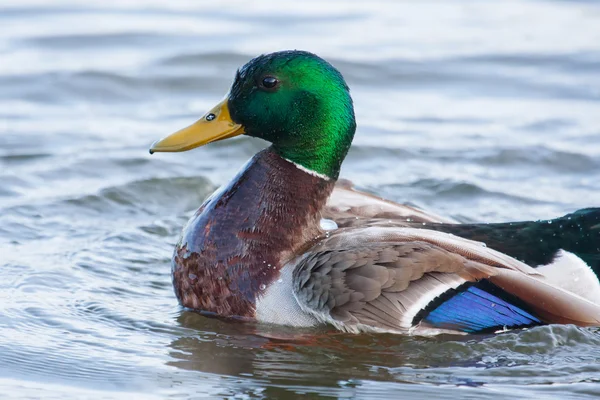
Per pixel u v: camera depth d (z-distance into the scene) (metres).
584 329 9.93
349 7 24.39
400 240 9.85
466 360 9.55
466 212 13.87
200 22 22.83
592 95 18.86
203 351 9.75
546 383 9.16
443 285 9.55
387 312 9.48
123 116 17.72
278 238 10.17
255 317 10.09
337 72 10.46
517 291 9.60
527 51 21.20
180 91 18.97
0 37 21.36
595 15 23.78
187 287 10.42
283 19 23.27
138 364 9.50
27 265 11.91
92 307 10.84
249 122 10.46
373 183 14.76
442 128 17.27
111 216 13.77
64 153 15.72
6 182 14.52
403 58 20.62
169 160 15.59
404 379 9.22
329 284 9.57
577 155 15.76
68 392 8.94
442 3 24.97
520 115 17.89
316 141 10.36
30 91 18.61
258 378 9.21
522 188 14.74
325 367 9.43
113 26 22.28
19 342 9.94
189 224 10.51
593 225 10.33
